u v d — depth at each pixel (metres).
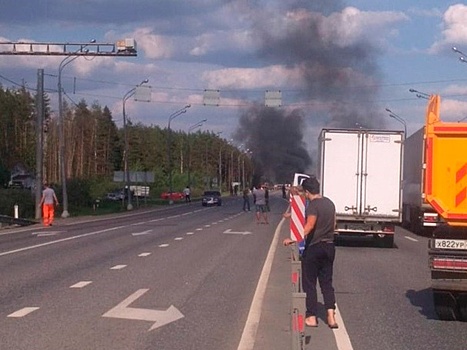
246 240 30.59
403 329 12.15
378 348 10.66
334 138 28.09
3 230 37.00
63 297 14.59
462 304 12.74
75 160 118.31
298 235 17.69
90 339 10.75
